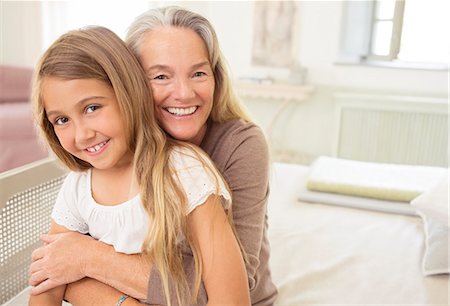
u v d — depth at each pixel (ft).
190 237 2.67
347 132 9.71
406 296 3.86
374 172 6.17
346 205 5.64
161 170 2.65
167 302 2.69
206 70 2.88
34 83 2.69
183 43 2.75
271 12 9.87
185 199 2.62
